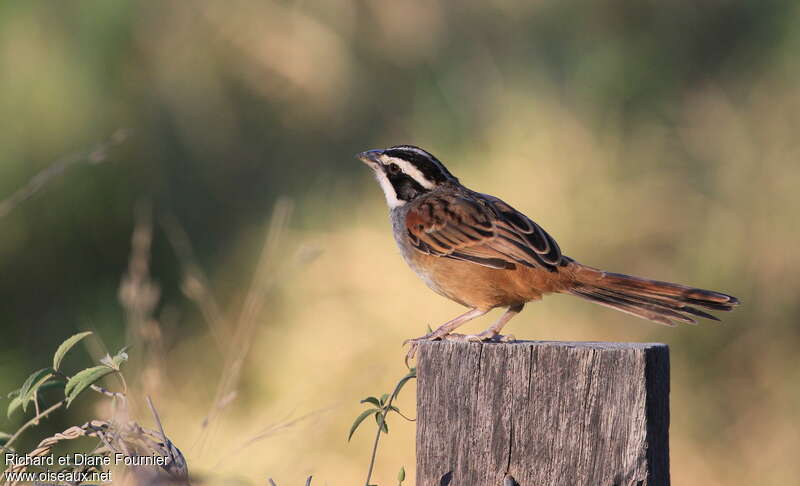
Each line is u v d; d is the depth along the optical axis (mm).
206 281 13078
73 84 13844
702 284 13328
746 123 14758
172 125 14547
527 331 12148
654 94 15438
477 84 15391
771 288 13328
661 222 13617
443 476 5195
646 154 14406
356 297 12305
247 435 10562
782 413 12617
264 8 15086
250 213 14711
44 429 11062
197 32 14844
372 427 11281
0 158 13375
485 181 13633
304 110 15367
